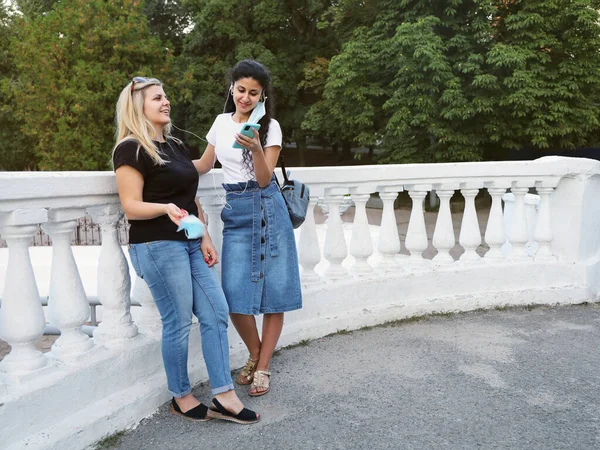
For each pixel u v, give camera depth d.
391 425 2.71
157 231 2.54
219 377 2.70
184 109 22.31
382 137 15.92
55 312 2.58
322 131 20.44
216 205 3.45
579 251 4.87
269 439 2.58
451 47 14.18
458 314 4.49
